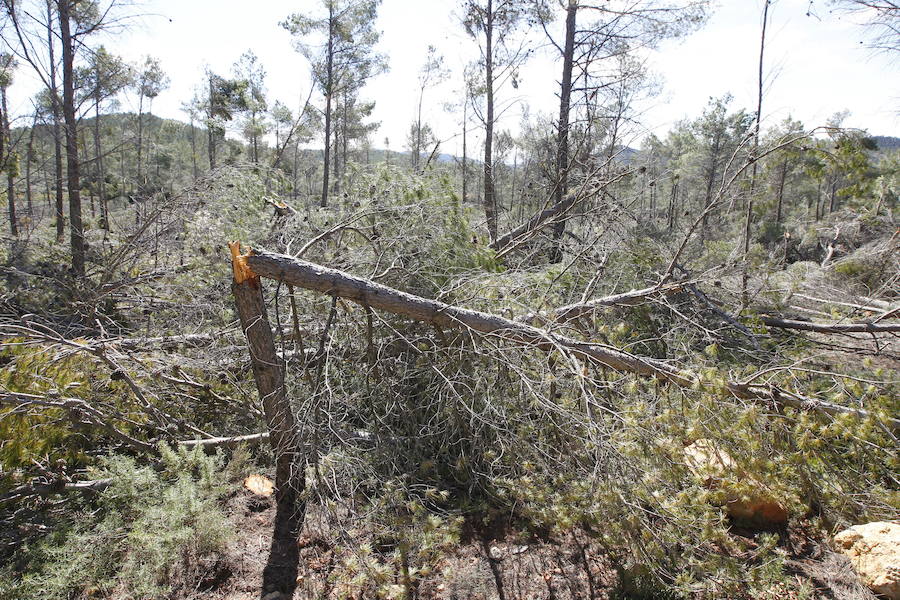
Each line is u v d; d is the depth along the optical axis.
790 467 2.89
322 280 2.93
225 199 4.97
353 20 16.58
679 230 6.84
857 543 2.64
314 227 4.44
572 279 5.09
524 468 2.97
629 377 3.26
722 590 2.34
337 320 3.50
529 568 2.62
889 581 2.40
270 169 5.51
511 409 3.18
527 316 3.62
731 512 2.96
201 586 2.45
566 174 7.50
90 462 3.22
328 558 2.64
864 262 6.89
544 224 5.98
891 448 3.04
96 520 2.78
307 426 2.89
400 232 3.98
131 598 2.32
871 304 5.79
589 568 2.62
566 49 9.24
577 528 2.92
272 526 2.87
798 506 2.96
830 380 3.55
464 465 3.05
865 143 4.16
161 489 2.83
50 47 9.01
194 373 3.83
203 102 18.41
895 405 3.24
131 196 6.65
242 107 17.77
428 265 3.99
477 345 3.18
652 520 2.66
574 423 2.87
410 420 3.38
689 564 2.41
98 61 9.70
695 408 2.86
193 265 4.81
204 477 2.84
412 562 2.56
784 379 3.36
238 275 2.79
